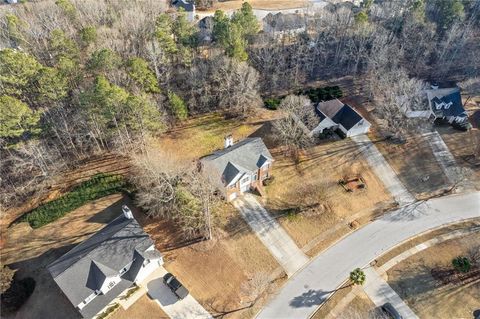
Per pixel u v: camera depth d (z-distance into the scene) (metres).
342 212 50.88
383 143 61.34
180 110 58.62
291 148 59.19
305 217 49.78
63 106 54.72
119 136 54.53
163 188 45.44
